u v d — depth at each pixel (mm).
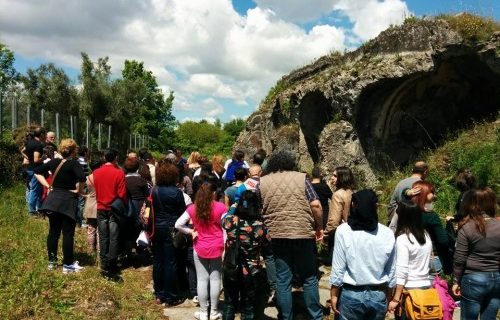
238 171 6449
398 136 11734
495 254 4098
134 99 35250
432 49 9750
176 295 5945
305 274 4707
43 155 9289
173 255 5879
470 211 4242
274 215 4711
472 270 4160
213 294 5301
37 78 29000
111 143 30750
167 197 5801
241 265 4703
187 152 61906
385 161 11594
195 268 5844
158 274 5891
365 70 10961
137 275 7039
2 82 38344
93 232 7504
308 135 14023
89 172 9305
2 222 8781
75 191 6418
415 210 3930
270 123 15617
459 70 10164
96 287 5840
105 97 31047
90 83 30688
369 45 11555
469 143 9938
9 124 15336
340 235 3617
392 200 5836
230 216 4820
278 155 4918
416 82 10562
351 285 3551
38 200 9672
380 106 11289
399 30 10570
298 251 4668
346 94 11281
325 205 6715
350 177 5766
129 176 7281
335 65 12945
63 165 6387
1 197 11078
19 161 13609
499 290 4117
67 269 6387
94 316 5105
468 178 5695
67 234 6367
